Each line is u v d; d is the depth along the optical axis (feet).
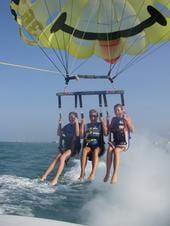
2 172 57.26
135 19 22.95
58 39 22.53
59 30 22.40
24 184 43.11
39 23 21.94
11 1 21.71
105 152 20.67
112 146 20.03
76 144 20.36
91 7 22.82
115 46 23.65
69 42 22.84
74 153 20.48
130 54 23.65
